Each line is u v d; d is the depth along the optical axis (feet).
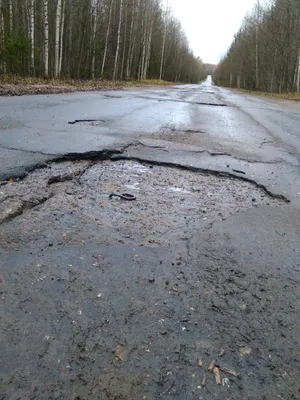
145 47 146.30
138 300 6.07
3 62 66.90
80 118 24.88
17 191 10.34
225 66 300.81
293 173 15.02
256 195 12.12
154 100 47.19
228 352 5.10
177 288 6.49
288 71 113.09
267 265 7.54
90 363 4.73
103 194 10.87
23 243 7.64
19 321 5.39
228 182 13.34
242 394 4.47
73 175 12.47
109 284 6.45
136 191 11.43
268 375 4.77
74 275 6.64
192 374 4.69
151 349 5.04
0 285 6.22
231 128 26.61
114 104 36.35
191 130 23.98
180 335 5.35
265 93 115.44
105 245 7.82
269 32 126.11
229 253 7.90
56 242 7.78
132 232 8.54
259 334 5.49
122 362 4.78
